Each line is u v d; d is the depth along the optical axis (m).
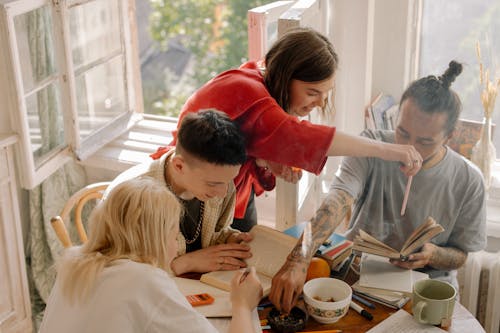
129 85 3.11
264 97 1.73
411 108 1.83
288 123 1.70
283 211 2.20
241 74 1.82
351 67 2.44
